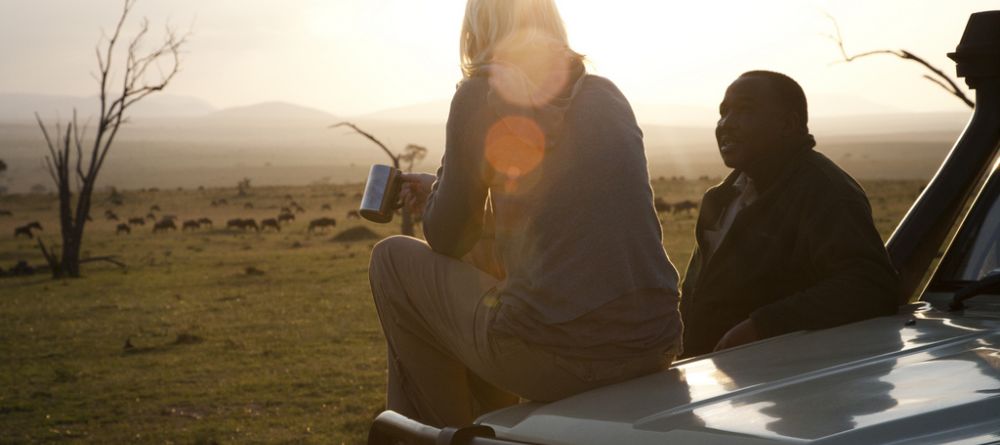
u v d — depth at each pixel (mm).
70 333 24297
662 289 2086
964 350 1809
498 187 2137
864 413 1449
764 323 2529
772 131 2990
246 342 22109
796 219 2887
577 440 1640
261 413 14672
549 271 2031
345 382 16953
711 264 3094
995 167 2666
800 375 1773
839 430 1377
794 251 2869
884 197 65938
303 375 17797
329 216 87875
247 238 64688
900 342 1970
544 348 2023
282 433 13195
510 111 2088
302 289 32938
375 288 2432
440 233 2236
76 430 13867
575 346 2016
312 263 43344
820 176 2869
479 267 2408
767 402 1599
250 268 38969
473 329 2156
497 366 2105
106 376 18312
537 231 2064
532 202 2082
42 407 15617
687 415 1601
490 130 2115
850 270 2598
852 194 2801
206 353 20703
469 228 2236
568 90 2154
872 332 2154
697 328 3113
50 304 30797
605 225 2045
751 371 1886
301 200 109750
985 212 2576
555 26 2275
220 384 17141
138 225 82125
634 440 1542
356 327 23969
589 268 2021
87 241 64188
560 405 1873
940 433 1357
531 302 2031
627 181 2090
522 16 2230
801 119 3004
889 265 2670
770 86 3014
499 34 2223
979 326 2057
